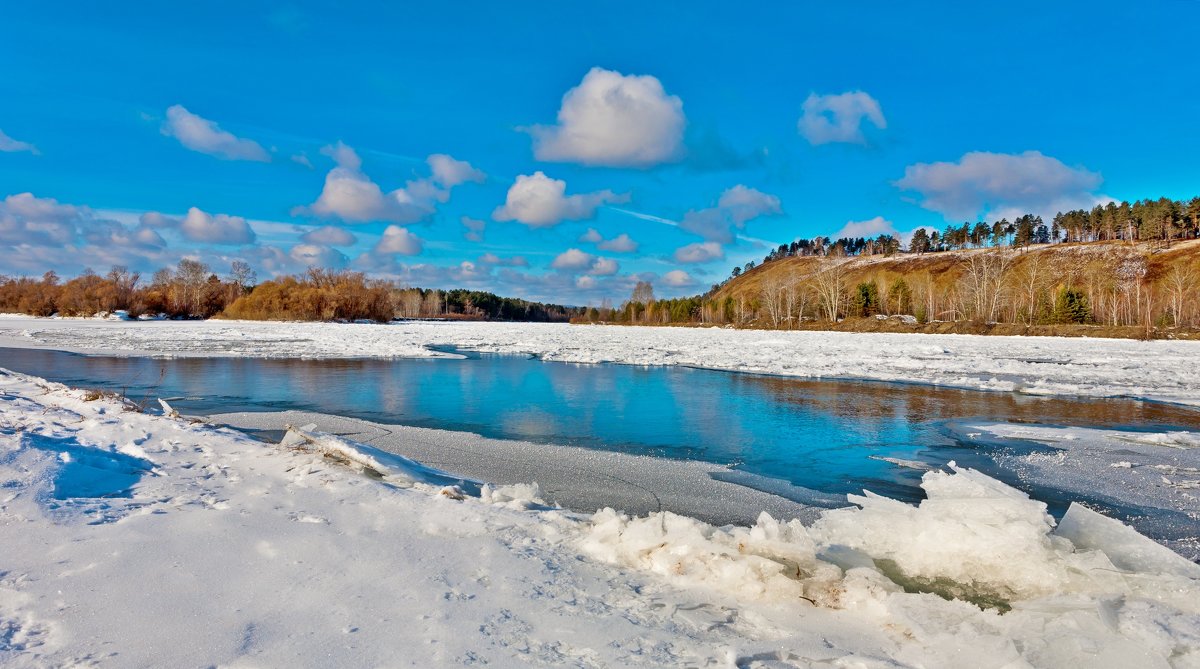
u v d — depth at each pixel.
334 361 23.12
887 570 4.27
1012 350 32.59
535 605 3.41
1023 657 2.99
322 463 6.56
